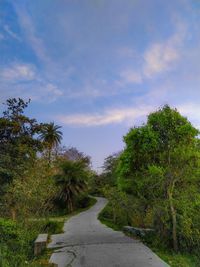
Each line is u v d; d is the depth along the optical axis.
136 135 15.07
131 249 11.84
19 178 19.30
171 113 14.23
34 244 12.27
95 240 14.05
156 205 12.44
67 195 40.22
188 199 12.08
